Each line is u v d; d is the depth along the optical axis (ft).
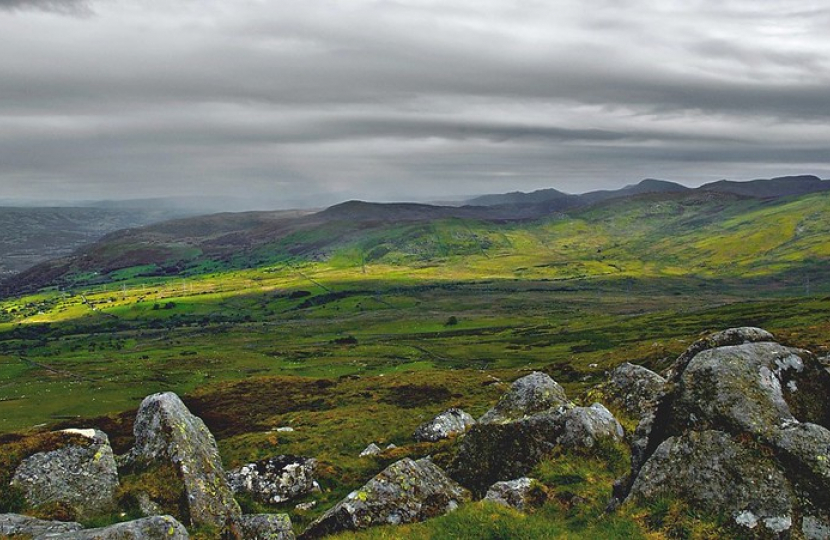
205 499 87.35
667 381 78.02
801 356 67.41
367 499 80.53
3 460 84.38
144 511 82.69
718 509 57.88
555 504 73.10
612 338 614.75
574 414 89.45
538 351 600.80
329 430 210.79
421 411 249.75
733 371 65.62
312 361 635.66
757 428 60.49
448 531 64.54
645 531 59.31
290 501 118.93
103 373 609.01
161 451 93.15
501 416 99.91
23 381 581.53
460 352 651.25
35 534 66.90
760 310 634.02
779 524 54.08
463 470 93.97
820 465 55.67
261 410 307.58
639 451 69.26
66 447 88.22
